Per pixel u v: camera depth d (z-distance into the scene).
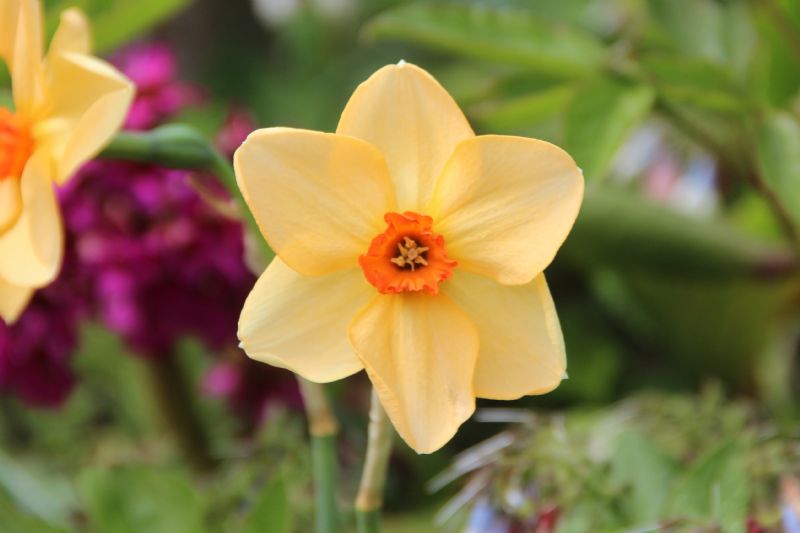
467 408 0.49
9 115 0.51
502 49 0.69
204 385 0.79
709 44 0.76
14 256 0.51
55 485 0.71
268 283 0.49
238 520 0.64
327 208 0.49
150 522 0.62
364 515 0.53
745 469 0.57
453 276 0.50
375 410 0.51
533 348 0.49
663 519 0.56
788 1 0.67
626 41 0.72
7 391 0.82
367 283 0.50
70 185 0.67
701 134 0.72
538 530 0.57
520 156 0.49
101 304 0.70
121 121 0.49
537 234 0.49
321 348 0.49
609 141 0.64
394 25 0.68
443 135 0.49
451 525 0.62
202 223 0.68
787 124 0.65
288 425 0.74
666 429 0.63
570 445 0.59
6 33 0.52
